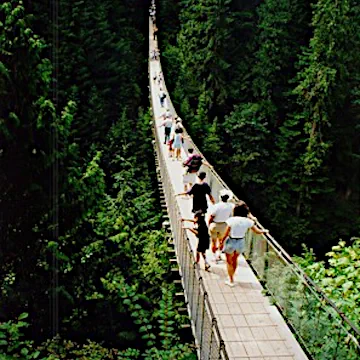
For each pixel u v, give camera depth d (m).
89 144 23.72
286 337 5.59
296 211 25.16
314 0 26.45
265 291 6.48
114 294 10.91
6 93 9.69
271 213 25.20
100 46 27.55
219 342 4.65
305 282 5.48
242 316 5.95
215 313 5.99
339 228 24.52
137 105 29.66
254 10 28.45
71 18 26.03
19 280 9.73
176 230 8.51
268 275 6.49
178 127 13.84
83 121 24.41
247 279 6.85
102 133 24.92
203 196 7.43
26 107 9.95
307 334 5.36
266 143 26.20
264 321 5.88
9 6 10.10
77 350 8.83
